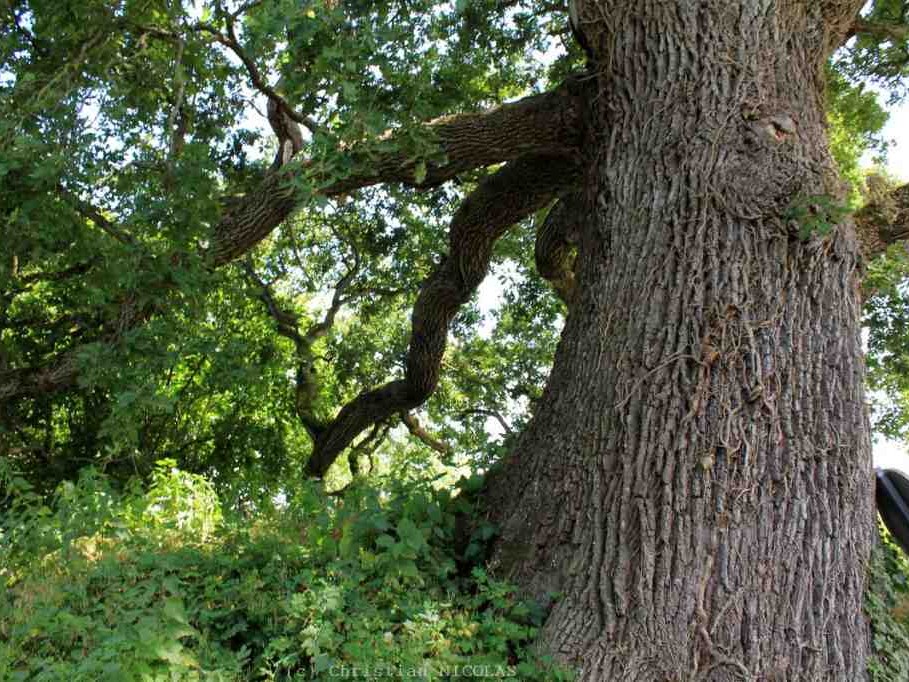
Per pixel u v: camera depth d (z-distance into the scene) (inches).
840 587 155.7
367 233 555.5
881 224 238.2
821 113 184.9
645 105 185.2
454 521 194.7
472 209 330.6
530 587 167.9
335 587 155.9
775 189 166.4
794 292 165.5
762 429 158.6
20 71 251.3
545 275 387.2
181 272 229.6
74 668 123.3
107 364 230.1
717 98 176.2
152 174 250.7
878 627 160.1
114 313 254.5
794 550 154.1
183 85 266.5
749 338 161.8
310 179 205.3
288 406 649.6
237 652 152.3
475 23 351.6
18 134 214.5
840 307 169.6
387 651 137.6
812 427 159.9
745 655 148.4
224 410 644.7
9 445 401.4
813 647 150.6
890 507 164.4
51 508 229.5
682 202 173.0
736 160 170.9
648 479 159.6
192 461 627.5
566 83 231.0
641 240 176.2
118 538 189.9
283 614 157.9
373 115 194.5
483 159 242.1
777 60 179.9
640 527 157.3
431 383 440.1
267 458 639.8
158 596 163.0
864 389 169.5
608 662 151.1
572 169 289.3
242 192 409.4
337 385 680.4
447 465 208.2
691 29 182.5
